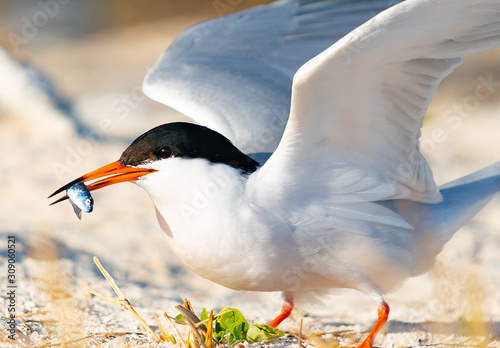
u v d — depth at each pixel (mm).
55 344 7957
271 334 8445
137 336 8656
